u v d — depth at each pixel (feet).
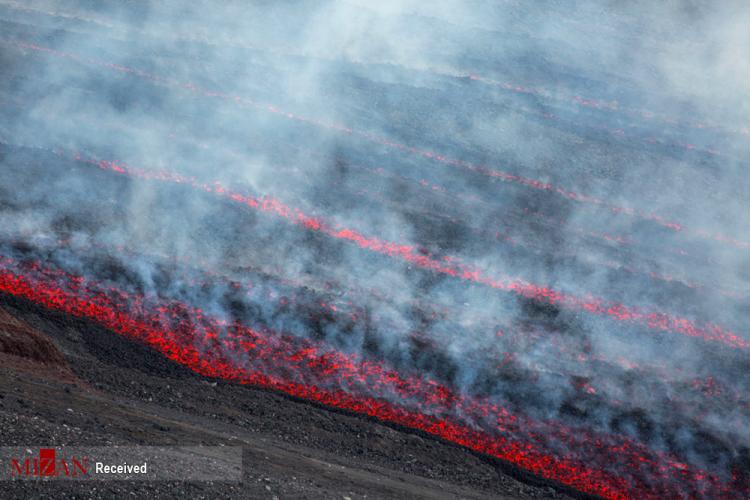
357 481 147.74
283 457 148.56
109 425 127.65
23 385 140.36
